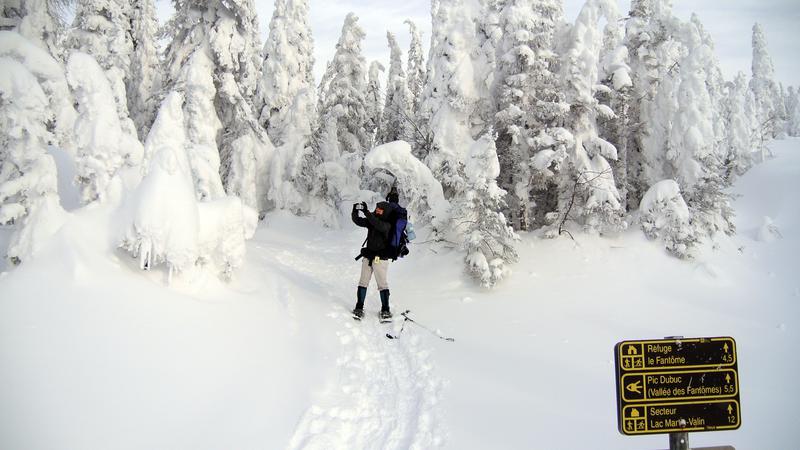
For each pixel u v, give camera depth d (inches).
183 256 215.5
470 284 409.1
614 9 633.0
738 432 182.7
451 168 548.1
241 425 152.6
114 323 173.5
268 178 826.8
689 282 430.3
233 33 667.4
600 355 259.6
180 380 161.0
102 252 208.2
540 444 156.0
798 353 295.4
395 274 452.1
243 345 203.0
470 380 211.5
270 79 974.4
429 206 482.6
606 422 174.2
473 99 553.3
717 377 103.7
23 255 200.5
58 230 204.7
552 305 364.5
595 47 530.3
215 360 181.8
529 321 322.0
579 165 505.0
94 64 243.6
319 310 291.4
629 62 642.2
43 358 145.8
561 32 612.7
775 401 218.1
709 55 574.6
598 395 200.7
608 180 496.7
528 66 526.0
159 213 208.4
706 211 510.6
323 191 870.4
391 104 1178.6
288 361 207.2
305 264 495.8
